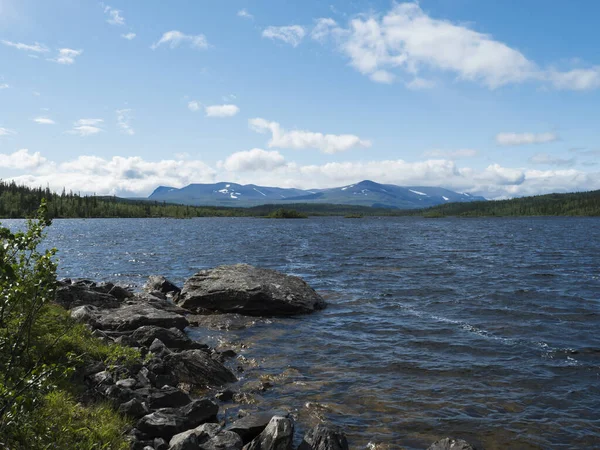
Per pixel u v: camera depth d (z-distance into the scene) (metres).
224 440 8.78
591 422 10.75
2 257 5.68
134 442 8.47
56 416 8.01
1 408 5.70
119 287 23.94
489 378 13.65
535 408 11.53
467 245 70.44
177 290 28.61
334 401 11.96
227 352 16.16
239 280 24.69
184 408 10.22
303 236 99.62
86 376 10.76
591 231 117.94
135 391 10.67
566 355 15.78
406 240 84.56
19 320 6.43
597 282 31.94
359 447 9.55
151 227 149.75
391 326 20.19
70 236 94.81
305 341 18.00
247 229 139.62
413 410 11.42
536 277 34.72
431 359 15.49
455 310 23.25
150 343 15.72
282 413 10.66
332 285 31.84
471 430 10.34
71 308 19.36
